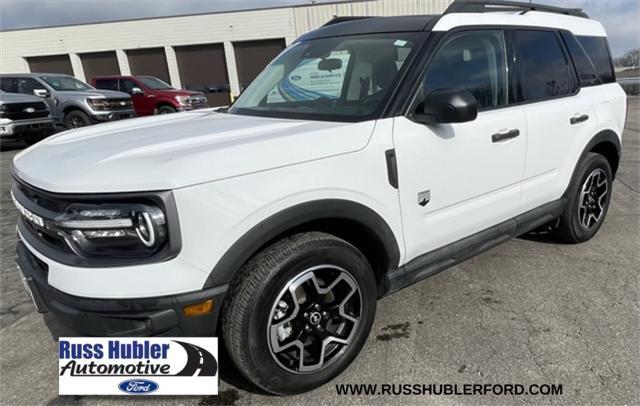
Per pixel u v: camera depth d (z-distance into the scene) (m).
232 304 1.83
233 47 21.22
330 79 2.62
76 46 22.28
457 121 2.11
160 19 21.19
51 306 1.78
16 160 2.29
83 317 1.69
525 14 3.07
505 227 2.88
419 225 2.33
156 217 1.61
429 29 2.48
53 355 2.49
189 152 1.75
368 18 3.01
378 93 2.31
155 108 13.48
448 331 2.56
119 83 13.78
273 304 1.88
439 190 2.37
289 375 2.02
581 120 3.30
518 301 2.86
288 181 1.82
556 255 3.53
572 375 2.17
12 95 9.63
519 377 2.17
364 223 2.08
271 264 1.85
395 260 2.28
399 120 2.20
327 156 1.94
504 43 2.82
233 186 1.70
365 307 2.21
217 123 2.43
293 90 2.75
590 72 3.53
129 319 1.69
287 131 2.04
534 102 2.98
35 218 1.84
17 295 3.23
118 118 11.67
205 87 21.91
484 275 3.23
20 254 2.10
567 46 3.33
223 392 2.15
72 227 1.66
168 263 1.64
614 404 1.98
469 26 2.61
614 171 3.88
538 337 2.47
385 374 2.23
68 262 1.69
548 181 3.14
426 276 2.48
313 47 2.91
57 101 11.13
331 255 2.00
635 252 3.54
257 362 1.90
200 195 1.64
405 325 2.64
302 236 1.97
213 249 1.69
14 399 2.15
